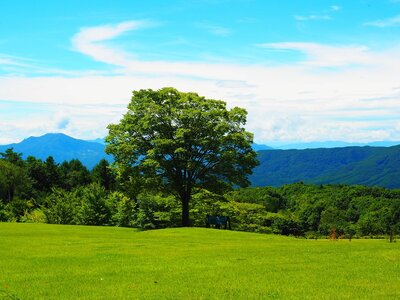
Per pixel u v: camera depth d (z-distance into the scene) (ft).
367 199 423.64
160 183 186.70
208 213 219.00
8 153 466.70
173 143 174.60
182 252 95.04
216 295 52.49
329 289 54.90
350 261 78.33
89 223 220.43
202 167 186.60
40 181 448.24
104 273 68.85
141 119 180.65
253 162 188.65
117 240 124.16
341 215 393.29
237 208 245.04
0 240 119.65
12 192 379.35
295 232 275.59
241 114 191.31
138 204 209.46
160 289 56.49
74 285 59.62
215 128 178.50
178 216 205.26
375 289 54.80
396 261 77.87
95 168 438.40
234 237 135.23
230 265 75.56
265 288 55.98
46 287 58.44
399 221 347.36
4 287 58.23
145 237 134.21
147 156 179.63
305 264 75.46
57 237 131.95
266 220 264.52
